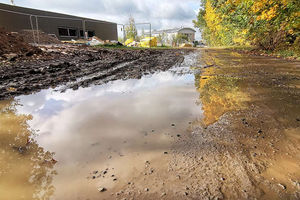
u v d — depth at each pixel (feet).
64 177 3.49
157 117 6.27
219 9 38.42
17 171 3.61
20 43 20.48
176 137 4.98
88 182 3.36
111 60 20.79
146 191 3.14
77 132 5.26
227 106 7.20
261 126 5.49
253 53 34.91
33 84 10.05
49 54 21.67
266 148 4.38
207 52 39.68
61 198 2.98
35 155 4.17
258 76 13.01
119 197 3.01
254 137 4.88
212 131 5.26
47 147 4.51
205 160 3.98
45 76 12.01
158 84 10.92
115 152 4.33
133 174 3.57
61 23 62.75
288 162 3.87
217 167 3.75
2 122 5.79
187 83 11.12
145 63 19.90
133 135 5.10
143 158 4.09
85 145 4.62
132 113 6.61
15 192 3.09
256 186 3.22
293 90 9.34
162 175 3.54
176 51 42.83
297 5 25.25
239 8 31.71
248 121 5.84
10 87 9.36
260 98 8.13
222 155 4.15
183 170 3.67
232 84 10.74
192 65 18.88
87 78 11.94
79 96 8.52
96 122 5.89
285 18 27.45
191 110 6.86
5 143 4.62
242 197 2.99
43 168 3.73
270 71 15.02
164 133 5.20
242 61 22.43
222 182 3.33
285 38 31.58
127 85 10.62
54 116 6.32
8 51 18.38
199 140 4.81
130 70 15.46
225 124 5.67
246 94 8.73
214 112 6.64
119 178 3.46
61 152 4.31
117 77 12.64
